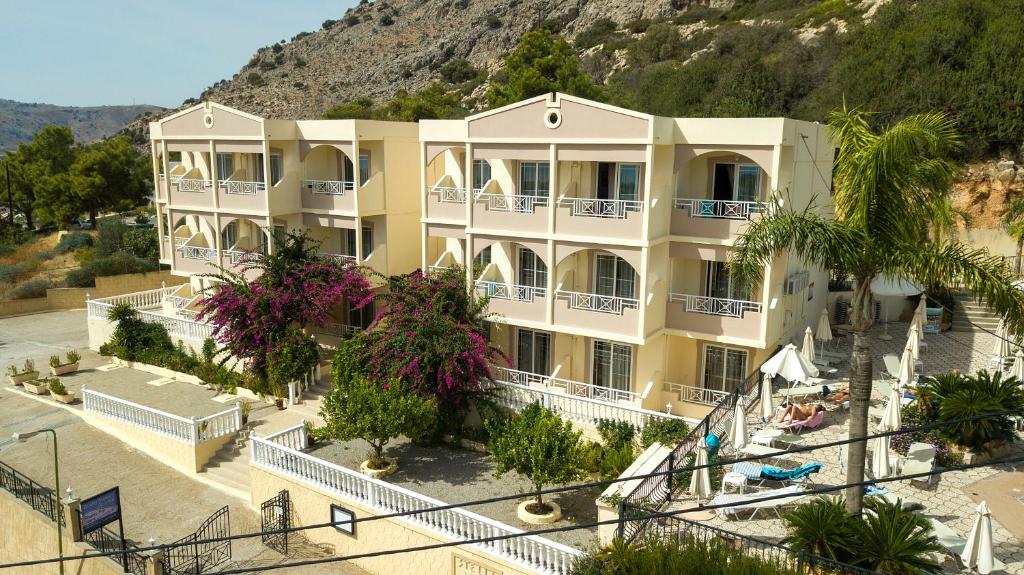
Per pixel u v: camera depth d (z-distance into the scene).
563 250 23.88
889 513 13.86
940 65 38.28
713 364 24.56
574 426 22.12
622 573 13.41
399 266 31.56
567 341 25.47
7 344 38.38
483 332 24.55
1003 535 14.59
